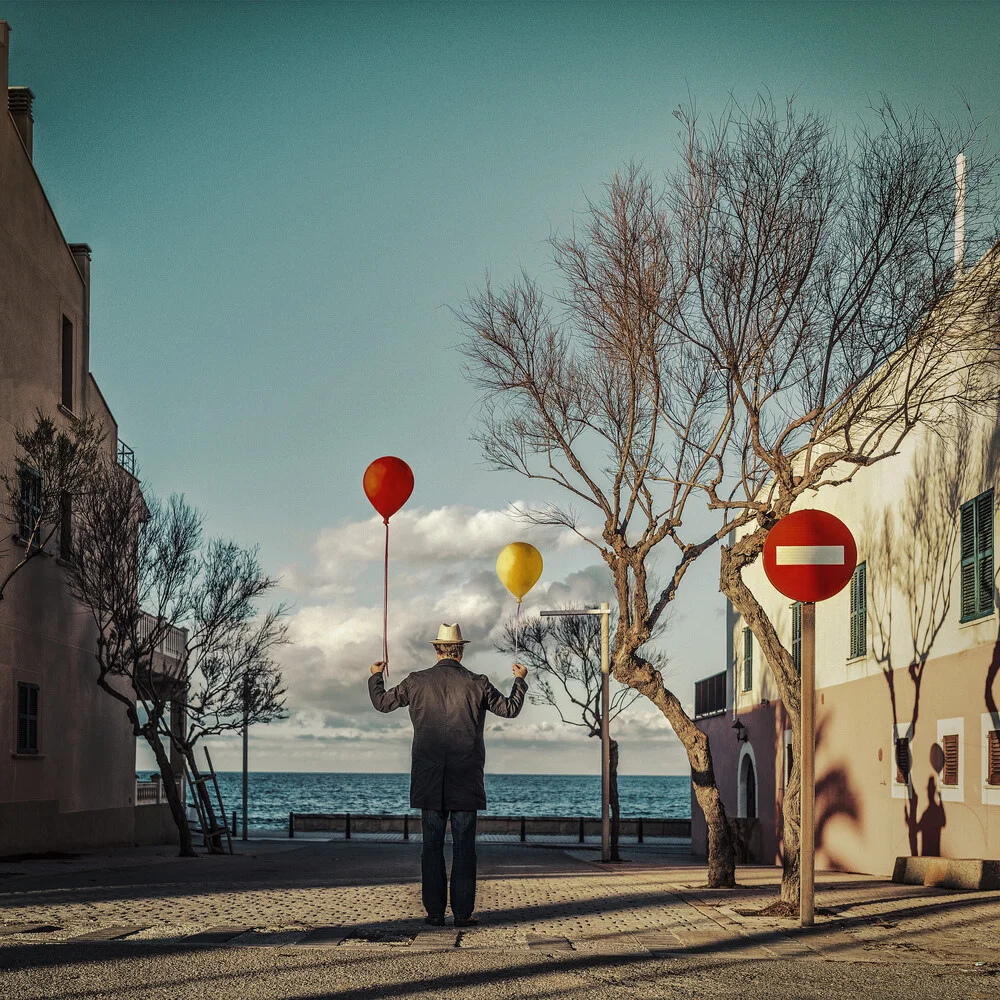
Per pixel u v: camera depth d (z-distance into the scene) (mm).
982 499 15742
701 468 15086
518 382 16453
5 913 8914
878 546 20250
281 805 119750
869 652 20781
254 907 9570
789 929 8797
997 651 15164
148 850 27719
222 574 27125
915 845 18203
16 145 23531
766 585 29125
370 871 16094
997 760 15148
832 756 23078
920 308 13586
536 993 5828
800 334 13703
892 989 6199
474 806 8375
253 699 27297
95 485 24172
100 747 28656
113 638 25594
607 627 27109
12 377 22969
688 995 5879
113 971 6160
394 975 6211
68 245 27000
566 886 13297
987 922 9422
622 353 15195
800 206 13500
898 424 18906
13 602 23125
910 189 13430
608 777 26625
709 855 14727
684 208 14203
